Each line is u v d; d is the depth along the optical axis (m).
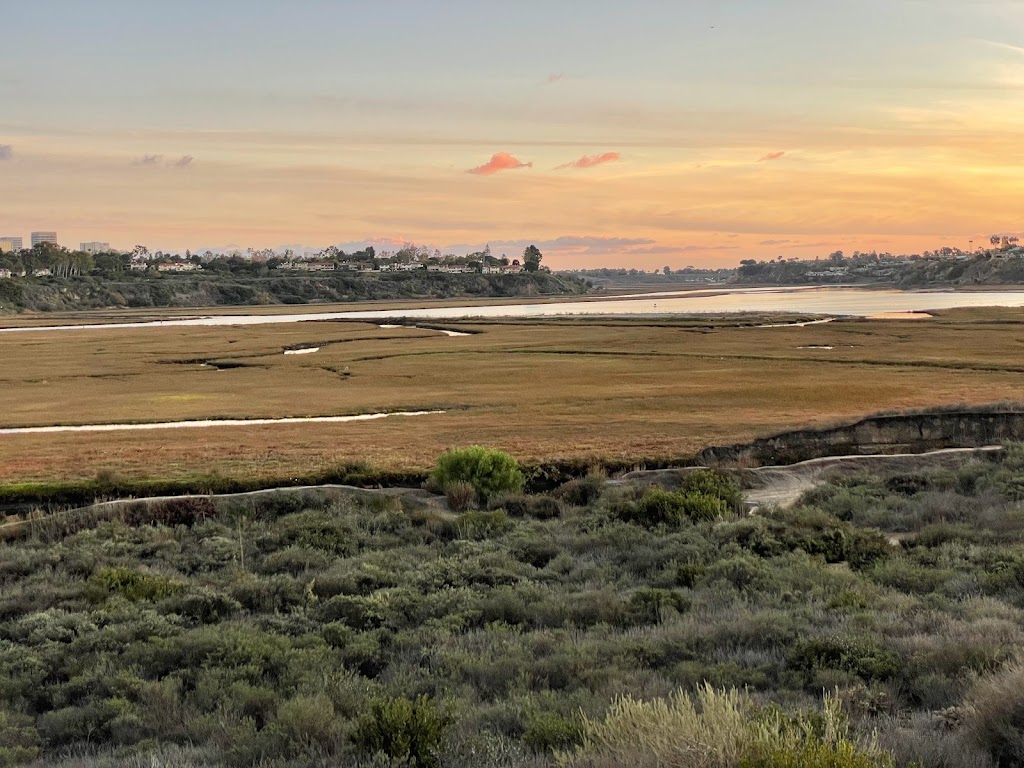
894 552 21.58
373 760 8.77
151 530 27.45
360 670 13.60
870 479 34.00
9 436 50.47
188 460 41.34
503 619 16.08
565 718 9.50
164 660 13.92
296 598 18.30
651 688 10.88
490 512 28.92
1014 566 17.30
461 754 8.80
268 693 11.64
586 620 15.98
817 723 8.36
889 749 7.66
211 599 17.72
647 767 7.02
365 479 36.94
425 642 14.52
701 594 17.34
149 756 9.52
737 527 23.41
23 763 9.93
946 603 15.21
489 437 47.03
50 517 29.56
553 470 38.88
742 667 12.13
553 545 23.69
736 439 44.94
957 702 9.70
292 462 40.47
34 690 13.01
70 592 18.98
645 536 24.11
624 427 49.75
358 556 22.91
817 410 55.78
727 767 6.88
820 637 12.56
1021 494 28.66
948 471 34.47
